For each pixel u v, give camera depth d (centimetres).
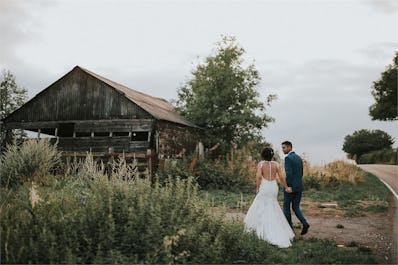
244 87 3036
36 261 429
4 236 465
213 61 3019
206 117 2962
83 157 2017
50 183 1111
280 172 755
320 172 1909
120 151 2347
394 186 1941
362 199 1414
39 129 2619
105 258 450
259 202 737
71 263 420
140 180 649
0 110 3247
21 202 608
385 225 898
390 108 5197
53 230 476
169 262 468
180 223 543
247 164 1838
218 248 517
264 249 605
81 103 2542
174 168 1591
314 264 563
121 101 2433
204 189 1566
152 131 2344
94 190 608
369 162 6625
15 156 1297
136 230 515
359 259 578
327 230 850
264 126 3003
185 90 3142
